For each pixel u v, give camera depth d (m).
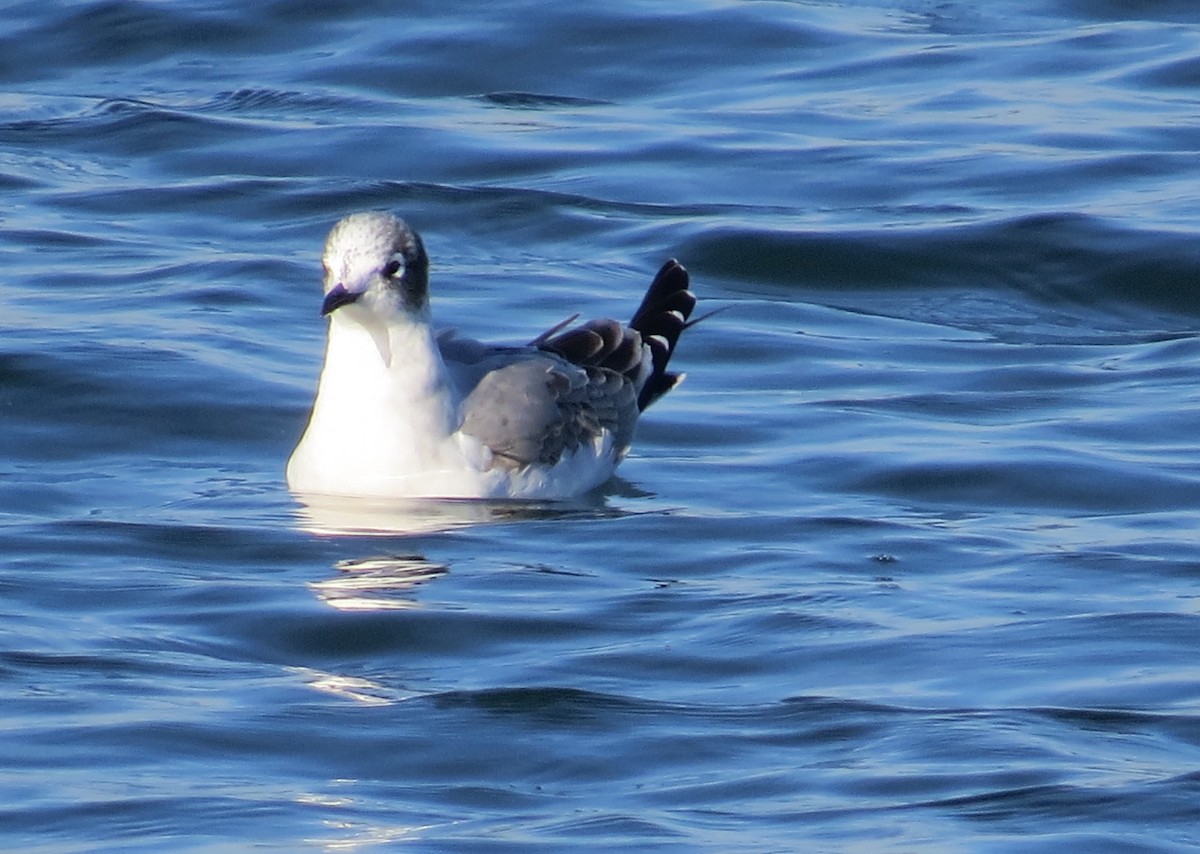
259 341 17.53
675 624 11.80
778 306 19.19
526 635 11.68
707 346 17.95
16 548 13.06
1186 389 16.77
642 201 21.75
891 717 10.29
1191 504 14.14
